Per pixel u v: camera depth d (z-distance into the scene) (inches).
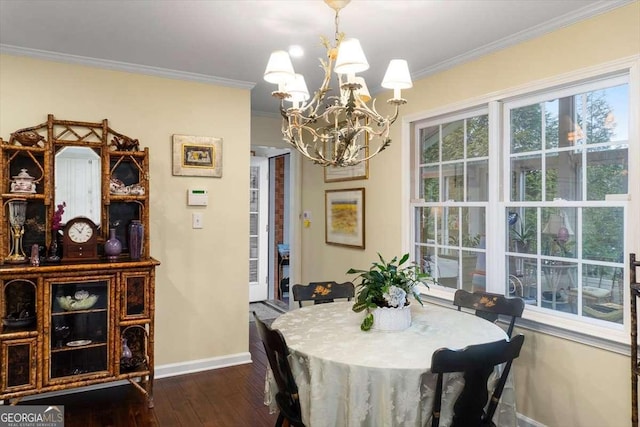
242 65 129.1
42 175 115.9
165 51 117.1
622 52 86.7
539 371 101.9
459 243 126.9
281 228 263.6
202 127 142.2
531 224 107.9
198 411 114.7
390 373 68.6
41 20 97.5
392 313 87.4
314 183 197.9
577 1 87.7
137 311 114.9
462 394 69.9
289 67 75.5
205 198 142.1
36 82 118.7
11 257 108.2
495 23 98.0
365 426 69.9
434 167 135.7
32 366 103.3
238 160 148.7
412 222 141.7
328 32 103.4
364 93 84.5
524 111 109.7
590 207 95.4
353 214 168.2
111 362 111.7
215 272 145.1
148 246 122.4
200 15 94.8
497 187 113.3
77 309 108.7
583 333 92.4
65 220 119.6
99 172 124.3
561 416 97.2
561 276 101.3
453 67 124.2
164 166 136.1
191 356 141.6
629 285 84.3
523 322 105.0
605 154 93.2
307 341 81.7
